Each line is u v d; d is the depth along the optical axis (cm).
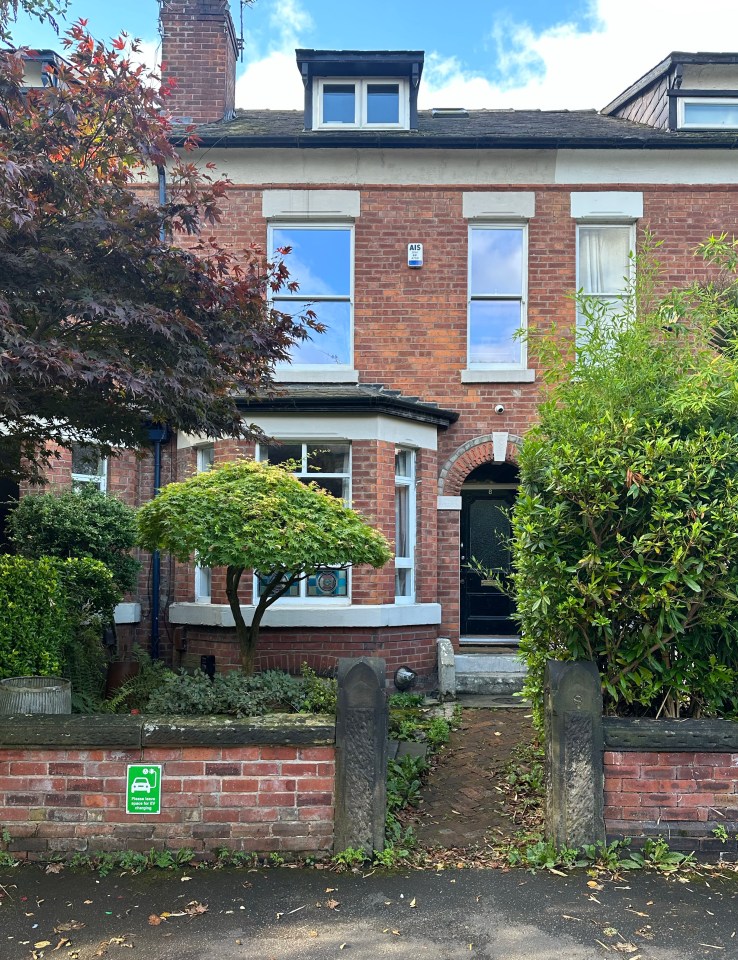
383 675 444
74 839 429
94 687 743
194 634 962
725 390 466
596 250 1077
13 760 432
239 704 609
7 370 430
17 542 836
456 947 350
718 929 366
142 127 540
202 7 1220
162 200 997
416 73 1131
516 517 509
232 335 562
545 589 473
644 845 437
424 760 615
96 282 519
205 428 599
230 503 608
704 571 452
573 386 539
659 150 1054
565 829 436
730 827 436
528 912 381
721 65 1111
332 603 934
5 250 480
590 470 453
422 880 414
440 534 1030
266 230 1059
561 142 1041
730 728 442
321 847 433
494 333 1065
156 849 430
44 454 655
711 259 604
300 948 349
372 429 938
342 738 436
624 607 470
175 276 529
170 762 433
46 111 520
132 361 511
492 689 947
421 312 1051
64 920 370
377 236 1057
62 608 666
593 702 443
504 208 1056
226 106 1234
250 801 433
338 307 1067
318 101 1132
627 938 358
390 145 1043
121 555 877
